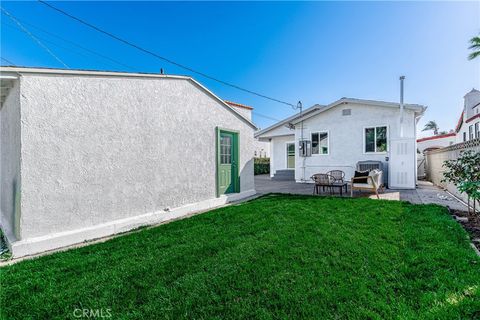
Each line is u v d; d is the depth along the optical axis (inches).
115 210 175.6
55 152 147.2
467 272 93.9
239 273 99.6
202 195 248.2
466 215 183.8
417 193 306.2
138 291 88.7
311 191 350.9
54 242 142.6
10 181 167.3
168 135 215.3
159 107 208.4
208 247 128.3
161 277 98.1
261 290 87.1
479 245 126.1
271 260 110.2
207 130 257.3
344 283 89.6
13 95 152.4
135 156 189.3
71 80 155.2
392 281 90.8
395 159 361.7
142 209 192.7
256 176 711.7
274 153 624.7
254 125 331.9
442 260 105.0
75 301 83.7
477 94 626.8
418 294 82.0
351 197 273.4
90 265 111.7
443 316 69.7
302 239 134.9
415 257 107.7
